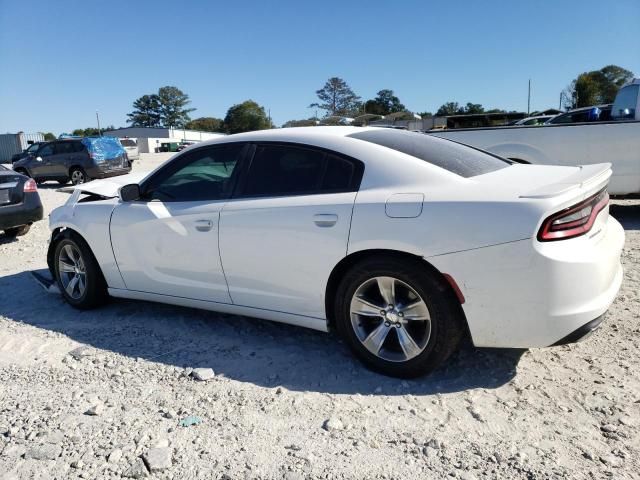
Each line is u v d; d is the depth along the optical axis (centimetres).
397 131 381
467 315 281
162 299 408
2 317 450
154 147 6806
